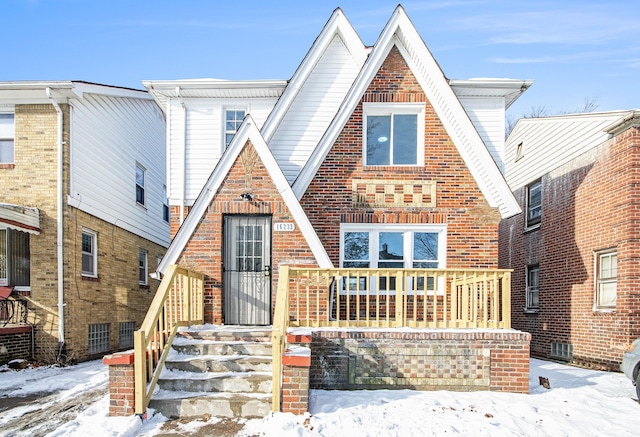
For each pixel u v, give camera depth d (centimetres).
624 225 955
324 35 1011
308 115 1028
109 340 1241
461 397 641
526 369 683
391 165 955
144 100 1504
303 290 795
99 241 1191
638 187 941
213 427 521
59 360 988
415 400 620
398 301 721
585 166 1100
